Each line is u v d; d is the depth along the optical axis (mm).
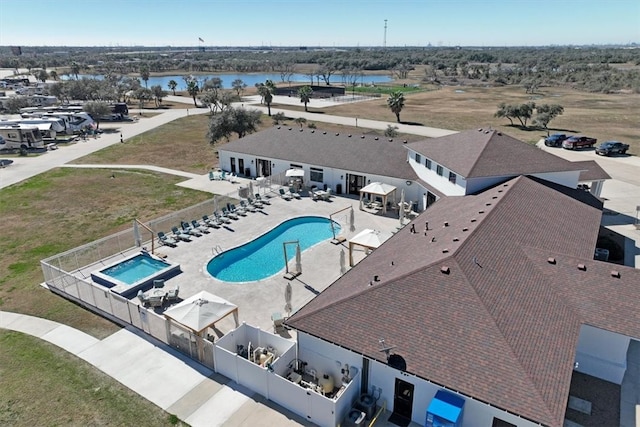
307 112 107375
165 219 35812
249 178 51500
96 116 95875
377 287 19266
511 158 34531
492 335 16156
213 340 22344
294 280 28438
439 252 21094
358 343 17141
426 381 15461
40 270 30547
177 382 19766
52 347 22188
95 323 24219
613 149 59469
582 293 19391
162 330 22203
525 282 19625
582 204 30188
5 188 49281
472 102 124562
